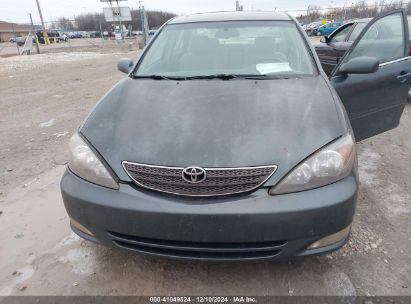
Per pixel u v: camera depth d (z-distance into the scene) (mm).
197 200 1856
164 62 3070
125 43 35031
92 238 2107
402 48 3521
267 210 1798
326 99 2320
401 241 2520
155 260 2396
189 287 2178
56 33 47812
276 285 2166
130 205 1885
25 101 7594
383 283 2154
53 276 2295
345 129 2084
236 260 1927
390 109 3502
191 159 1895
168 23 3566
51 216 2957
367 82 3197
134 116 2248
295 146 1931
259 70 2814
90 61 16531
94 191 1975
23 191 3406
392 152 4098
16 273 2328
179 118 2174
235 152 1902
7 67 14250
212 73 2848
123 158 1983
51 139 4906
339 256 2375
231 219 1805
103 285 2211
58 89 9047
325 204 1825
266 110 2188
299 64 2859
